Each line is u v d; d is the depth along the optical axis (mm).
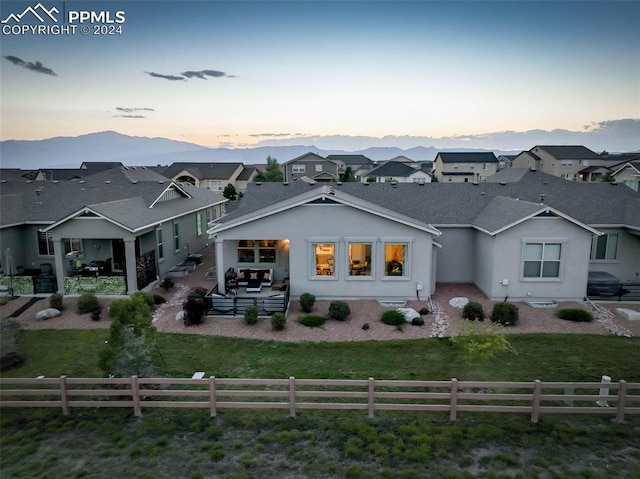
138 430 10195
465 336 13852
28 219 23938
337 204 19891
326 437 9914
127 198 26562
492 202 24078
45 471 8758
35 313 18891
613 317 18359
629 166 53688
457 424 10391
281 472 8711
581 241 19828
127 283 21188
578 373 13461
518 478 8414
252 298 19047
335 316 17906
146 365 12008
